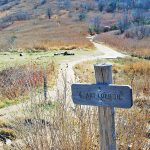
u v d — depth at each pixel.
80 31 104.62
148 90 11.61
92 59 36.50
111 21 125.06
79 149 6.05
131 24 99.69
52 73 20.58
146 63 29.48
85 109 6.77
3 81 15.72
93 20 130.12
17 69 19.94
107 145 5.09
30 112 6.96
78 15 147.62
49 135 6.48
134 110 7.02
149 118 7.68
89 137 6.17
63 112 6.43
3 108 11.95
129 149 6.30
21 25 133.50
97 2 173.25
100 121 5.09
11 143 7.66
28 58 33.28
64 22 134.62
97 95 5.00
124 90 4.80
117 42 66.00
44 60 31.03
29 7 181.75
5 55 36.50
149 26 85.00
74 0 184.50
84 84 5.07
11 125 8.35
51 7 173.38
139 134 6.60
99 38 79.62
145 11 137.88
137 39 72.06
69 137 6.12
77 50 45.75
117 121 6.50
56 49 45.34
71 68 26.14
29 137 6.39
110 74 4.96
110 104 4.92
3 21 153.50
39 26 126.88
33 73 17.34
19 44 52.41
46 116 7.00
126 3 158.12
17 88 13.98
